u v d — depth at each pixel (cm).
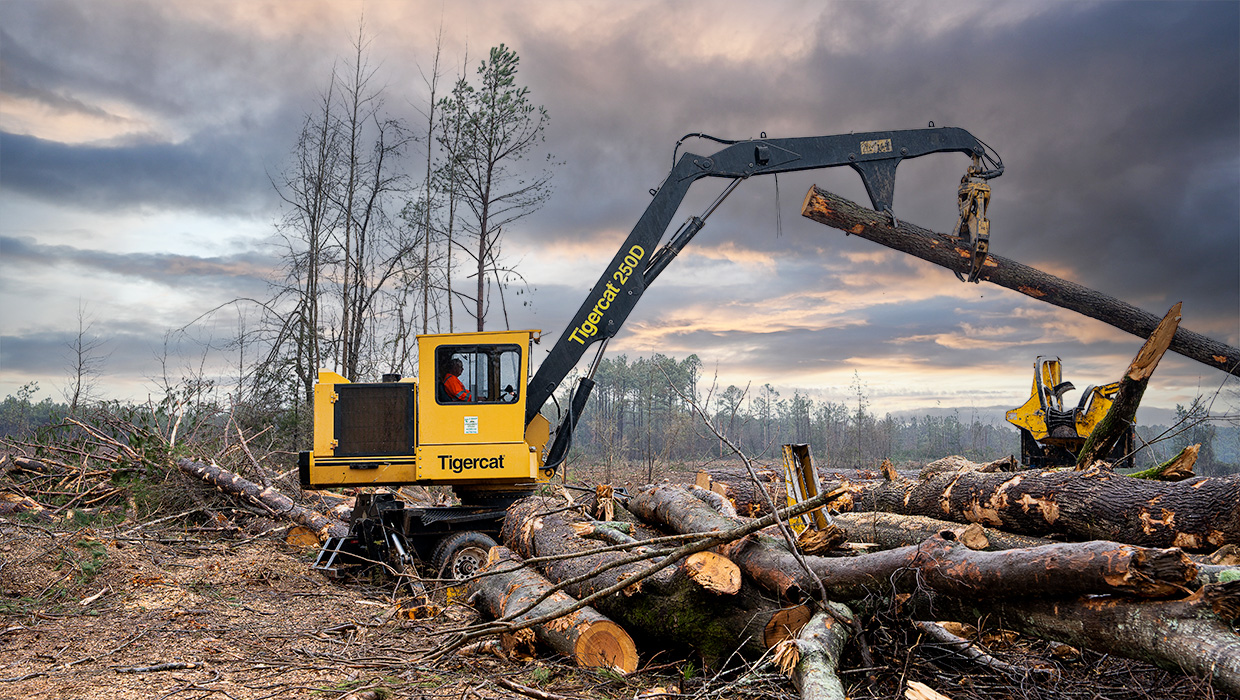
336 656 609
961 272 1306
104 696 503
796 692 476
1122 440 1094
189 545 1065
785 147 1233
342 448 1006
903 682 466
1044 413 1253
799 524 634
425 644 657
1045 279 1286
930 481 812
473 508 1014
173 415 1442
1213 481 586
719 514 645
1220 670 342
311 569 961
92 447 1424
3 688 515
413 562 959
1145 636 374
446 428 980
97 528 1088
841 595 509
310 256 2277
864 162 1266
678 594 563
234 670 567
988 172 1288
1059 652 522
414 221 2250
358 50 2366
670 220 1179
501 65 2159
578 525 752
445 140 2178
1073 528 656
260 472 1333
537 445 1090
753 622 528
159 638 647
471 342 989
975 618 456
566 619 582
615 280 1155
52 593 771
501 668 588
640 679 557
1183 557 368
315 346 2198
